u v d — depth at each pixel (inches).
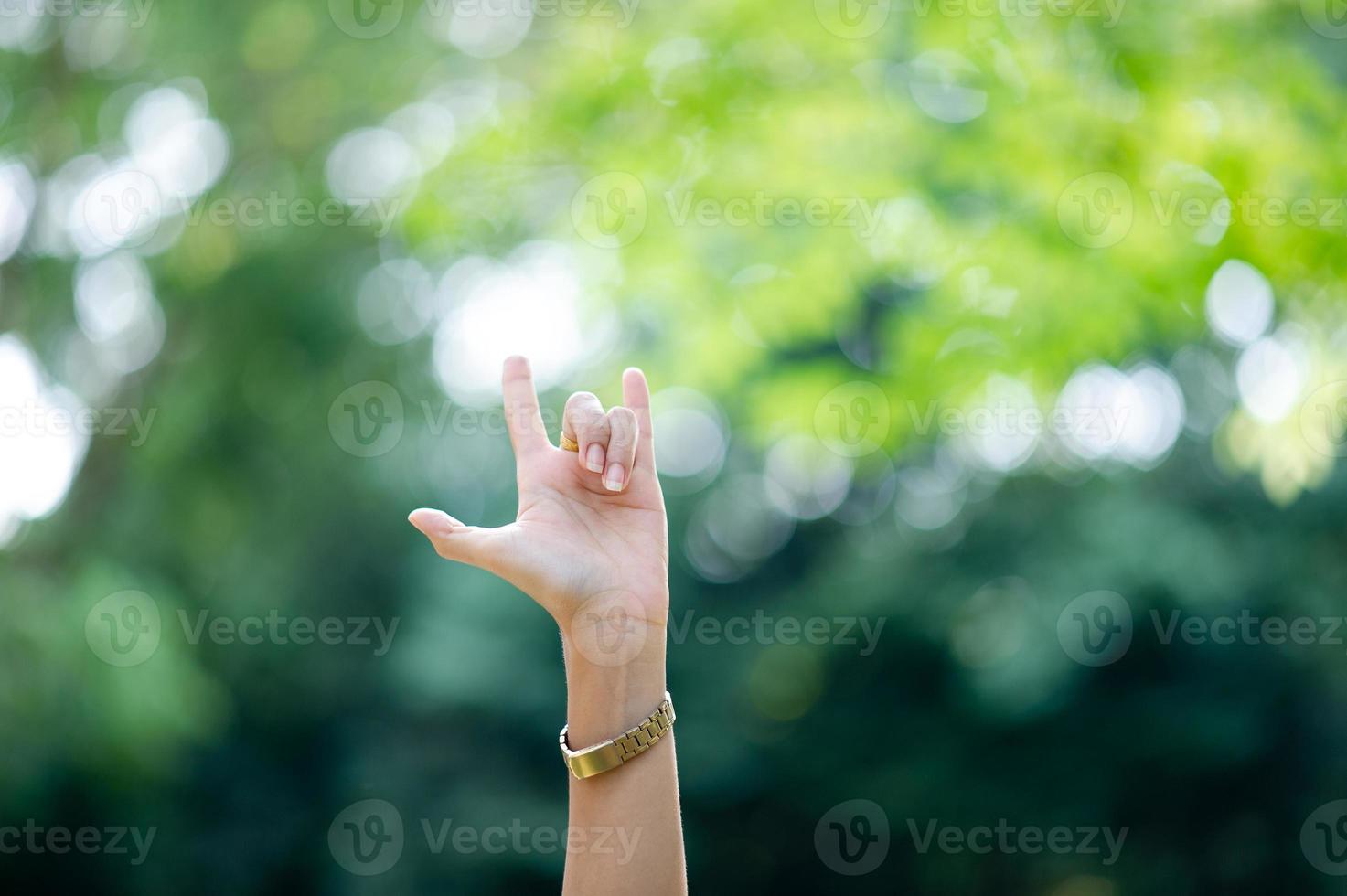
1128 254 205.9
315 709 666.8
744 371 258.7
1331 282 196.9
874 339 277.7
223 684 606.2
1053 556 587.5
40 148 372.8
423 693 671.1
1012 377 232.2
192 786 595.5
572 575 111.4
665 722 109.9
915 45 204.8
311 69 366.9
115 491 422.0
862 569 693.3
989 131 203.9
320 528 606.9
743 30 209.2
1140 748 577.0
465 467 703.7
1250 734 559.5
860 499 785.6
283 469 512.7
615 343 278.1
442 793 677.3
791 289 237.1
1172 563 536.7
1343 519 522.6
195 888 565.9
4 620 360.5
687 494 792.3
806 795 695.7
